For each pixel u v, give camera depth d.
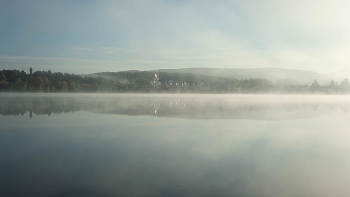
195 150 15.96
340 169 12.66
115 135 21.03
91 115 36.88
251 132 22.72
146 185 10.44
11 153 15.10
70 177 11.23
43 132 22.41
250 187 10.37
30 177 11.17
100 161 13.55
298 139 19.78
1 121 29.73
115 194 9.58
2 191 9.76
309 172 12.21
